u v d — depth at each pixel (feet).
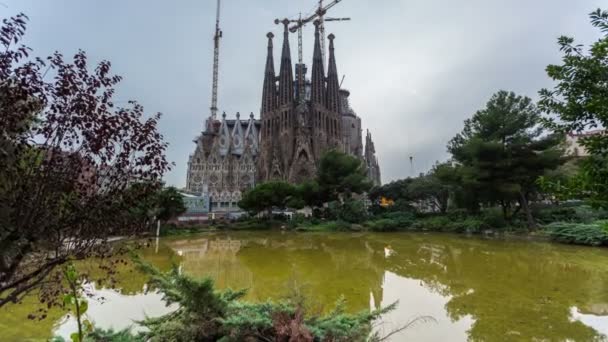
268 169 313.12
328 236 127.65
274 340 16.79
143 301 36.63
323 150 296.51
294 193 180.24
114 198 14.65
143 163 15.38
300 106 309.63
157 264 63.82
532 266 56.03
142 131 15.37
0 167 12.40
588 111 15.07
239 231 161.17
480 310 32.53
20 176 12.80
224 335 17.85
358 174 179.22
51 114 13.47
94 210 14.32
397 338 25.86
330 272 54.24
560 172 103.81
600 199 14.21
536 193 113.50
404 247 87.56
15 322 29.22
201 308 18.21
